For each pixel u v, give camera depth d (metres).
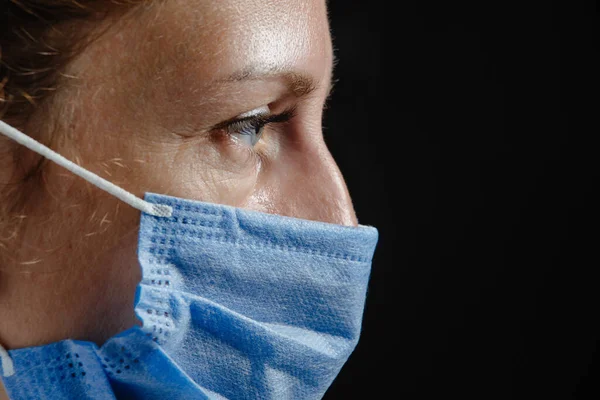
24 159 0.61
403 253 2.22
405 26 2.24
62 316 0.65
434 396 2.15
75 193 0.62
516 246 2.18
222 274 0.67
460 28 2.23
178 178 0.64
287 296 0.71
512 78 2.21
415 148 2.24
